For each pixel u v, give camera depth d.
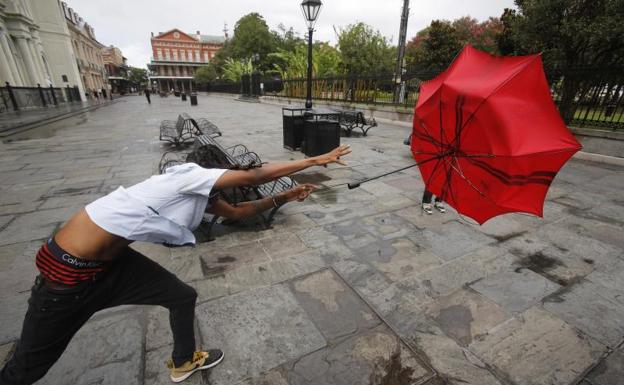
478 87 1.93
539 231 4.00
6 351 2.15
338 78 17.09
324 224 4.08
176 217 1.39
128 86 99.38
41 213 4.37
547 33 8.53
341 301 2.70
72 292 1.28
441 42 26.84
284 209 4.52
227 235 3.75
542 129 1.72
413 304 2.67
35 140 9.80
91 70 55.25
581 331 2.41
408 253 3.45
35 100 22.23
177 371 1.91
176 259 3.25
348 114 10.56
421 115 2.41
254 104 27.19
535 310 2.62
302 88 21.02
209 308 2.58
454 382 1.99
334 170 6.51
